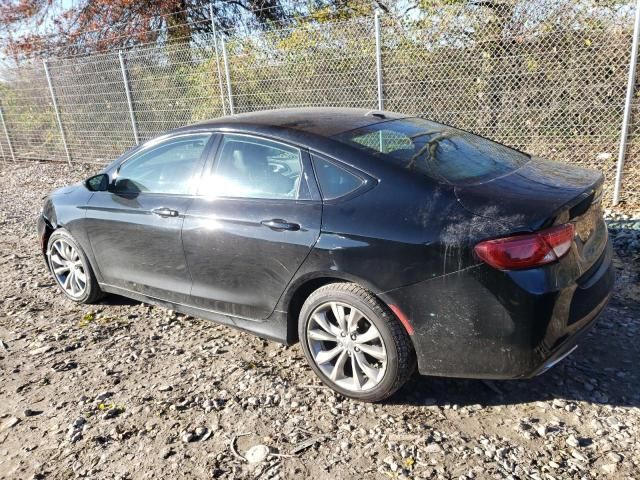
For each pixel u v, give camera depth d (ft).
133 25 45.19
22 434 10.11
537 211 8.57
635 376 10.39
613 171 21.12
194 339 13.32
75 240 15.07
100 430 10.00
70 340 13.66
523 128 22.85
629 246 16.42
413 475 8.31
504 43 22.18
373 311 9.53
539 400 9.90
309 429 9.60
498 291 8.52
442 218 8.96
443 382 10.70
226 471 8.74
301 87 27.32
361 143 10.47
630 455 8.36
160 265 13.07
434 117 24.22
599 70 20.80
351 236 9.60
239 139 11.74
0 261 20.47
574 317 8.89
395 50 24.07
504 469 8.28
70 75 38.40
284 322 11.05
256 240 10.85
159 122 34.47
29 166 42.60
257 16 40.37
